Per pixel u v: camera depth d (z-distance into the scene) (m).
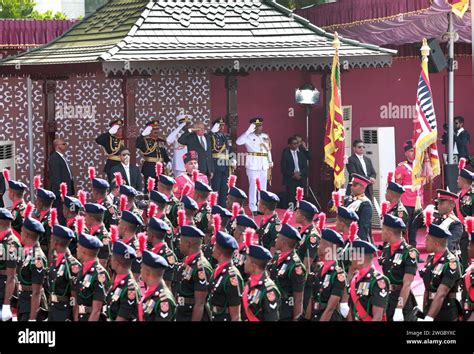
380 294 14.09
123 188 20.12
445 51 30.08
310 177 31.48
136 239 16.38
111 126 27.50
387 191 20.66
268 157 29.75
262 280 13.98
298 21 28.91
